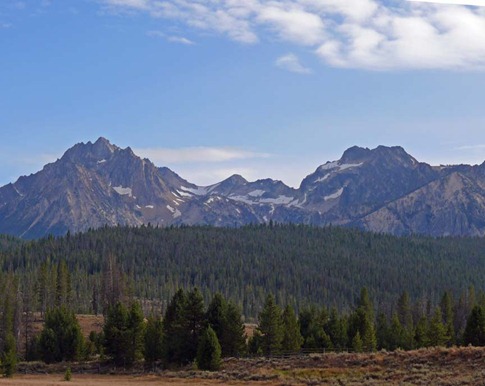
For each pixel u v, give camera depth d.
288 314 121.50
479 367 71.25
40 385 76.31
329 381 74.19
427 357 77.75
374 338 122.75
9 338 123.69
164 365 108.88
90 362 122.06
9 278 175.75
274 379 81.12
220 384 81.00
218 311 109.75
